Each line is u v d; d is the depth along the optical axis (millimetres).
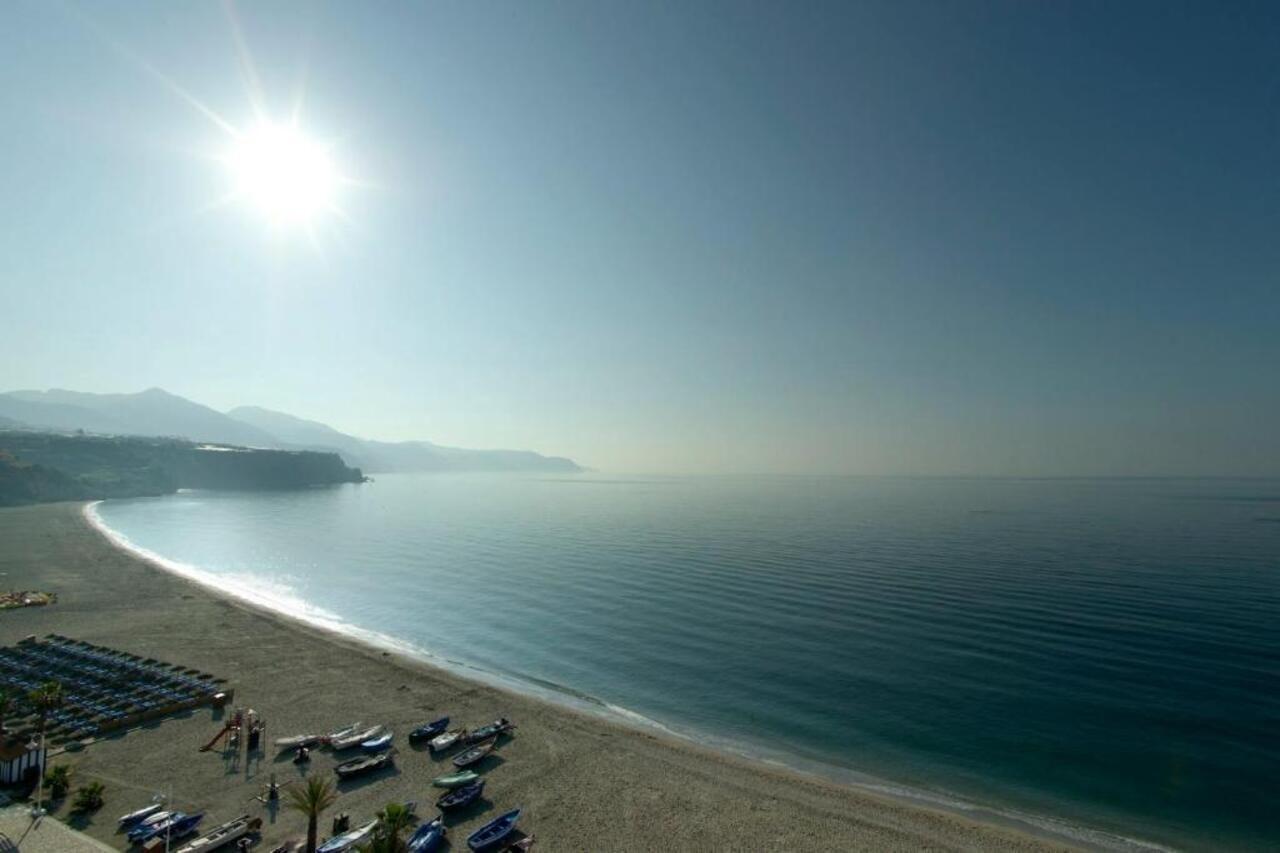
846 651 64688
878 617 76250
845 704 52375
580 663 63625
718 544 139750
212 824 33094
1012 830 35250
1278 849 33625
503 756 42344
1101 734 46031
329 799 35656
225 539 158125
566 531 172375
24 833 30953
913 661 61375
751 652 65250
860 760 43656
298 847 30969
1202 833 35000
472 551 138250
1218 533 148000
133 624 71750
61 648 60781
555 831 33750
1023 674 57281
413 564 122375
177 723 45812
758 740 46844
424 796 36750
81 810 33875
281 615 79375
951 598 84062
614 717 50781
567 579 104625
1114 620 72438
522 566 118000
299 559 128750
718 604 84750
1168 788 39250
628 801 37062
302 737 43156
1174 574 96562
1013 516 199250
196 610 79250
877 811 36750
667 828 34375
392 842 26391
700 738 47219
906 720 49250
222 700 49125
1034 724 47844
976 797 38969
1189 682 54531
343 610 86438
